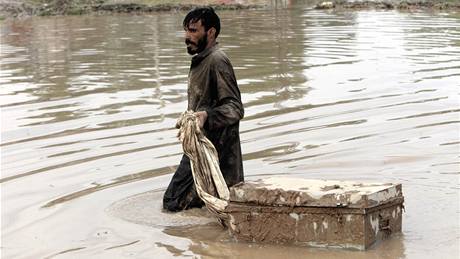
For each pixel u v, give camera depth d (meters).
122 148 9.10
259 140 9.34
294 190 6.07
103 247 6.20
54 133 9.92
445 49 16.77
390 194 6.14
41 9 33.12
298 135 9.52
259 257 5.89
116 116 10.81
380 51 16.73
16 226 6.71
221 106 6.99
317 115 10.57
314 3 33.59
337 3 31.56
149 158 8.67
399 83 12.77
